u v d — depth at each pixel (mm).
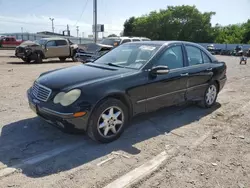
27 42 17219
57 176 2932
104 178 2920
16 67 13367
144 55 4523
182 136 4191
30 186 2729
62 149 3602
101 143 3795
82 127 3551
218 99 6801
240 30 68750
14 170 3025
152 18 63719
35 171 3020
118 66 4477
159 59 4473
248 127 4703
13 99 6145
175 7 63375
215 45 45844
